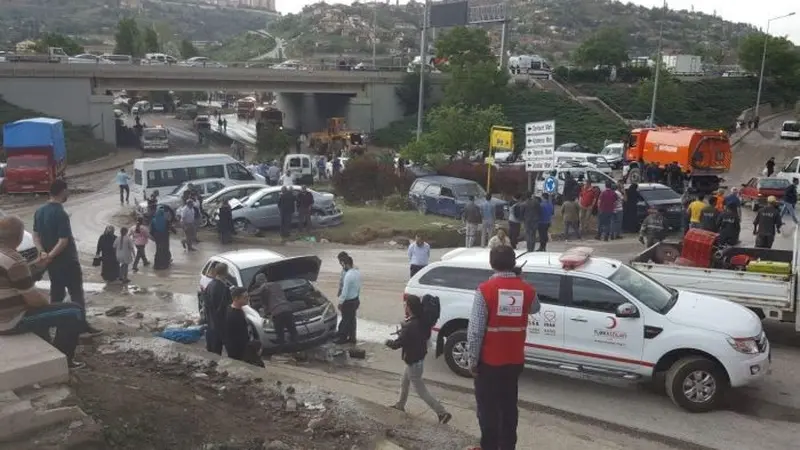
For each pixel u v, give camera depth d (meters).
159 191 28.53
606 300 9.82
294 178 34.03
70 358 7.12
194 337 12.56
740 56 79.31
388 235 23.16
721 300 10.19
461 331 10.60
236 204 24.22
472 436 7.21
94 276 18.47
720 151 32.28
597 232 23.06
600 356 9.78
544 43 176.25
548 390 10.12
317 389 8.02
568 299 10.02
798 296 11.24
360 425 7.11
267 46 182.12
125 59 67.00
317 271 13.41
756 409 9.37
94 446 5.32
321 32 183.38
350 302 12.45
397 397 9.69
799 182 31.39
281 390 7.93
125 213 29.44
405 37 179.75
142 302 15.70
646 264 12.55
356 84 68.12
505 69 65.69
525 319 5.88
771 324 13.27
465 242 22.23
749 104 72.12
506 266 5.87
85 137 54.47
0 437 5.10
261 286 12.13
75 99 56.16
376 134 65.50
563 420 8.98
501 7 64.75
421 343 8.18
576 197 26.45
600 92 71.12
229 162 30.03
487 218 20.27
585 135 58.97
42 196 34.38
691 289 12.13
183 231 23.59
